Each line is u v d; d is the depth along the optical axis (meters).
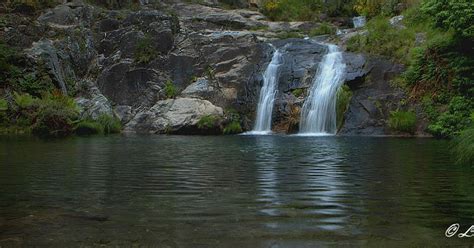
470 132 10.38
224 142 15.57
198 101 21.73
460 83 19.28
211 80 23.12
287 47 24.02
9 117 19.88
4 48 22.58
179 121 20.48
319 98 20.92
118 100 23.47
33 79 22.12
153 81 23.59
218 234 4.59
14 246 4.21
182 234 4.59
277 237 4.50
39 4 27.77
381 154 11.74
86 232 4.64
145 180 7.79
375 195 6.54
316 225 4.95
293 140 16.41
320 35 28.11
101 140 16.30
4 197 6.37
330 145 14.22
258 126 21.80
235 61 23.66
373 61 21.59
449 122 18.09
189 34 25.78
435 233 4.66
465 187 7.13
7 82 21.66
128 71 23.89
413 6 25.95
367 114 19.83
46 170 8.91
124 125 21.91
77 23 26.84
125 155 11.51
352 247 4.22
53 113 19.47
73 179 7.88
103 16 27.45
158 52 24.58
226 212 5.52
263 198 6.32
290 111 21.22
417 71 20.23
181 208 5.70
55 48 24.22
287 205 5.89
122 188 7.06
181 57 24.30
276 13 34.16
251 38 25.41
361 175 8.30
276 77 22.45
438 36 21.02
